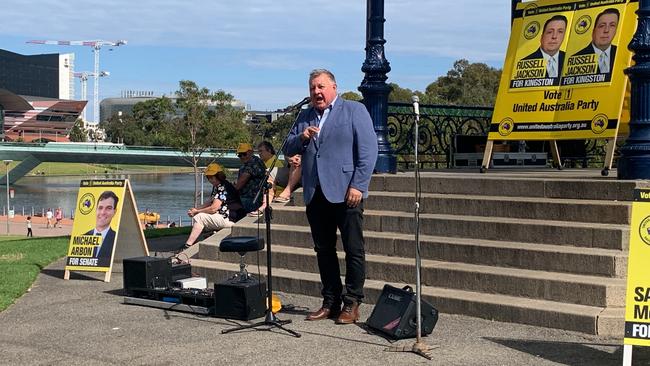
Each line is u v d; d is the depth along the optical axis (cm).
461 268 693
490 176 842
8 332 648
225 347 581
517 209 744
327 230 661
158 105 5884
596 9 888
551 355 534
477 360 525
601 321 578
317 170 642
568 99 892
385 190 884
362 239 647
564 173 945
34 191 10188
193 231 1025
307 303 735
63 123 19812
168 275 780
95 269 913
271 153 1173
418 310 552
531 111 925
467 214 780
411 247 755
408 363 523
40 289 859
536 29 941
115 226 922
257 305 676
